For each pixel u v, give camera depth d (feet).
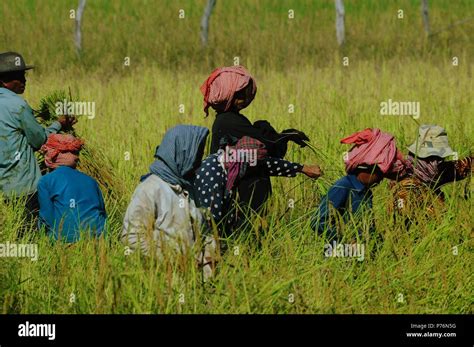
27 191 52.95
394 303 40.14
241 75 46.42
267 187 45.65
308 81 96.37
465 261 43.29
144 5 191.21
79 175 48.75
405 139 63.72
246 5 190.70
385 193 48.52
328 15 181.37
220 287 38.45
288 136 47.73
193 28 168.45
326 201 44.73
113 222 50.26
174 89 94.17
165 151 40.63
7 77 54.39
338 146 62.95
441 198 48.14
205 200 43.68
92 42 156.56
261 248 42.91
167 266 37.86
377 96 86.94
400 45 146.10
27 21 176.55
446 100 82.64
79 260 40.98
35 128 53.21
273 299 38.11
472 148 60.34
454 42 148.56
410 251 41.78
